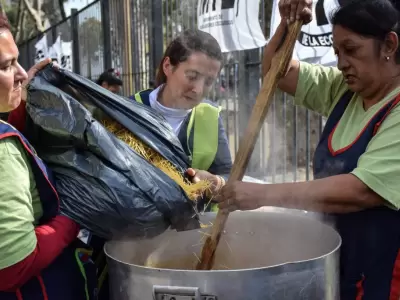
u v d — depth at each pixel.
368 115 1.46
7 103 1.28
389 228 1.42
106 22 6.48
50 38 9.48
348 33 1.42
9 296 1.28
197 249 1.61
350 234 1.49
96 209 1.29
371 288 1.46
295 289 1.18
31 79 1.42
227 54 3.80
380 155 1.35
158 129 1.54
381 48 1.41
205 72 1.85
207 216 1.62
